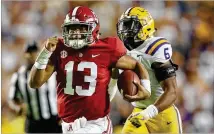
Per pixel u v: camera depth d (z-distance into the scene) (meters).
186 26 34.66
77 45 13.45
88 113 13.56
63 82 13.70
